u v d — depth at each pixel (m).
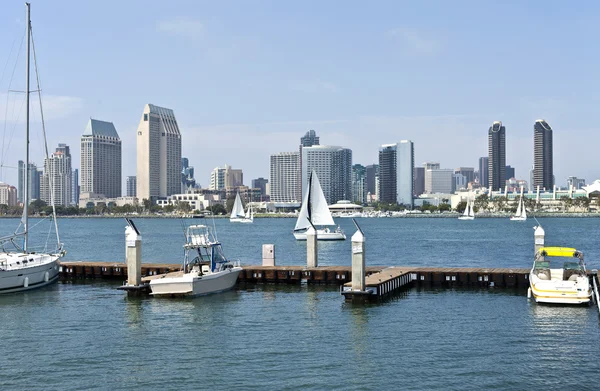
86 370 36.50
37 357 39.16
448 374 35.50
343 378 34.84
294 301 58.34
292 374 35.56
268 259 74.94
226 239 181.38
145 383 34.19
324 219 149.62
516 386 33.56
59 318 50.97
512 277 66.31
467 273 67.69
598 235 195.12
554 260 101.00
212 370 36.38
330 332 45.47
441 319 49.78
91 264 78.44
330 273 69.44
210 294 61.88
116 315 51.94
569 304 55.03
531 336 43.88
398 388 33.28
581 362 37.69
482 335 44.31
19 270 63.91
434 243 158.38
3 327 47.69
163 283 59.56
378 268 71.75
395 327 47.06
